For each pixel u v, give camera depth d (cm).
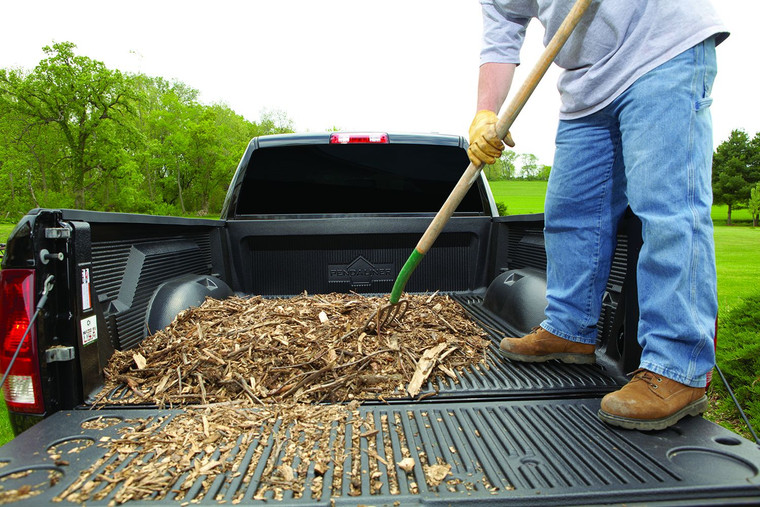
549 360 204
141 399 166
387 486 115
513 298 254
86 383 160
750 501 112
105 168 5034
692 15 153
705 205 153
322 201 318
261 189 315
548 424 149
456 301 303
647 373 151
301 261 317
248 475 121
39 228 147
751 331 385
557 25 184
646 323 159
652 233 155
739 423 328
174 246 249
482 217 316
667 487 112
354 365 189
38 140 4797
